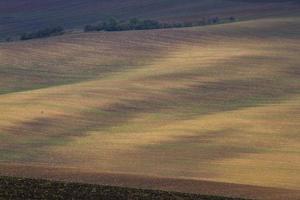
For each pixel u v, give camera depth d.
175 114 157.25
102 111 157.50
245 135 135.75
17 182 74.88
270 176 103.81
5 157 116.44
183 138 133.38
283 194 80.44
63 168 94.25
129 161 115.81
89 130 141.12
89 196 69.94
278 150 124.19
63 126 143.12
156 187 82.81
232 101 171.75
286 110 159.75
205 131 139.00
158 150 124.12
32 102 161.12
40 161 114.31
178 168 110.38
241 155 120.06
